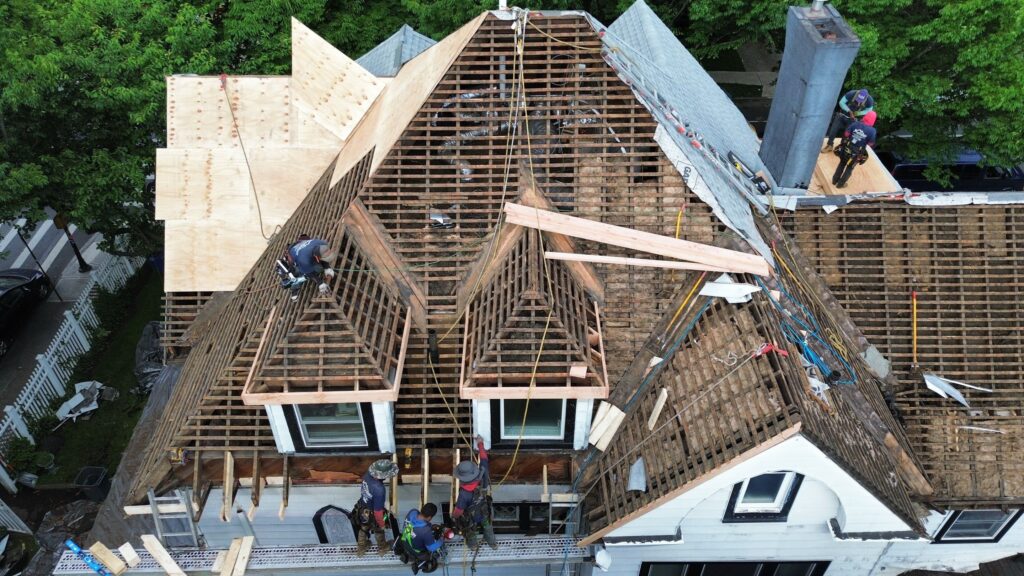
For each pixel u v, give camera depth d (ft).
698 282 41.14
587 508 39.93
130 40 67.67
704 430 36.32
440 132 43.24
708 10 77.71
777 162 49.49
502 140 43.16
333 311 36.81
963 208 45.60
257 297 44.65
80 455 66.95
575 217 41.63
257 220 51.19
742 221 43.62
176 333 50.83
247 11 72.74
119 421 70.33
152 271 88.99
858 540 38.88
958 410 43.80
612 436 39.75
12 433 64.95
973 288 45.21
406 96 46.96
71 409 69.87
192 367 47.06
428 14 77.00
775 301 40.63
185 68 67.97
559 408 38.58
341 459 40.88
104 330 78.79
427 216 42.60
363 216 42.27
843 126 54.29
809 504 38.47
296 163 52.31
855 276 45.55
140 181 66.90
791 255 45.55
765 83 111.24
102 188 67.77
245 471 40.57
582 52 43.06
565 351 36.47
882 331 44.93
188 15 68.23
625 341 41.29
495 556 38.55
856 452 36.65
